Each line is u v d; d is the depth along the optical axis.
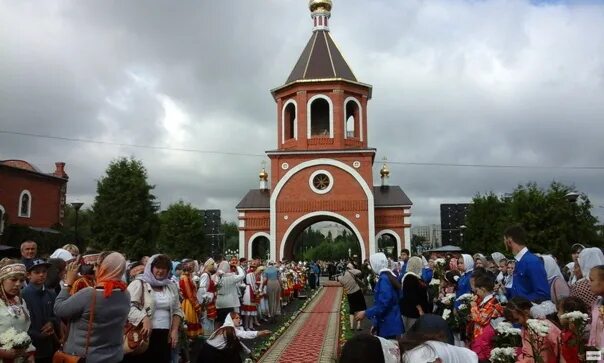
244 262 21.19
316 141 39.41
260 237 41.47
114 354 5.90
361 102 41.06
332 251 92.44
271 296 19.84
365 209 38.12
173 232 64.19
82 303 5.77
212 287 13.71
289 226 38.50
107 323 5.83
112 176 46.69
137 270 9.24
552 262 7.82
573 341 5.41
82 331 5.78
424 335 4.13
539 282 6.62
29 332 6.98
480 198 50.81
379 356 3.25
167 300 7.76
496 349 5.65
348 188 38.44
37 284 7.31
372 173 38.59
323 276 62.97
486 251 48.12
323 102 41.03
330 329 17.33
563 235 31.30
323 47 41.81
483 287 7.38
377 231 39.94
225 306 14.51
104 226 45.69
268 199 41.88
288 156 39.25
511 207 35.00
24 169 45.22
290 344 14.38
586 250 7.76
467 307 8.10
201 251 64.56
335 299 28.97
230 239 101.25
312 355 12.73
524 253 6.95
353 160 38.72
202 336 12.16
